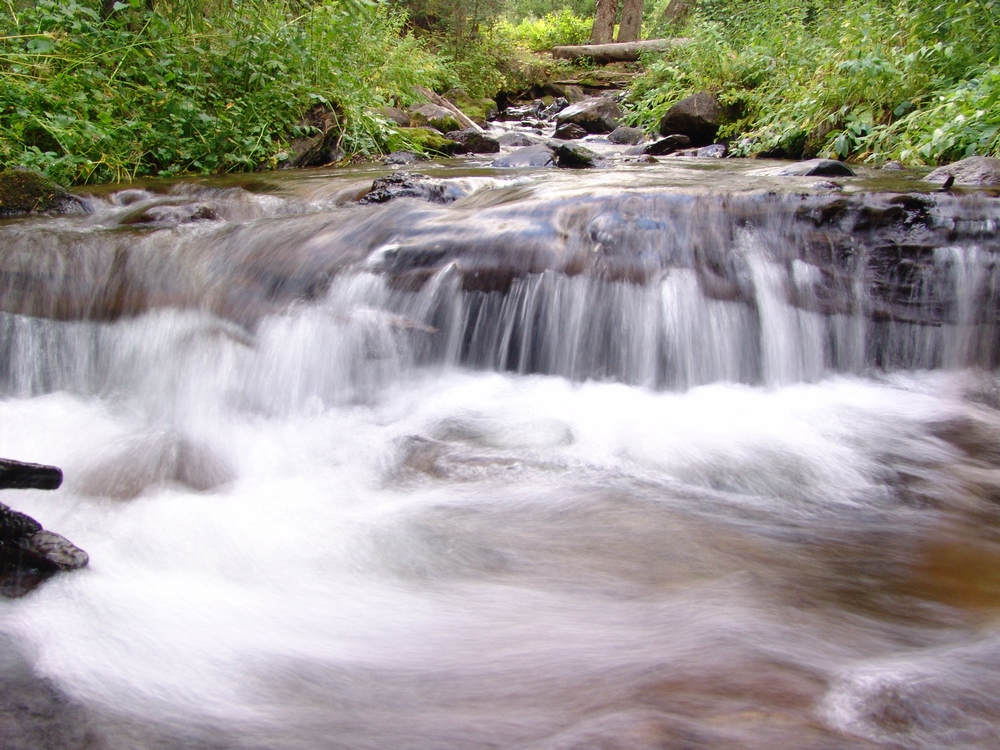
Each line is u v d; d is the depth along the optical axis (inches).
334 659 75.7
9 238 177.6
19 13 301.7
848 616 84.4
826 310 173.2
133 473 124.1
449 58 720.3
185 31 345.1
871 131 338.6
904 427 148.9
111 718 64.6
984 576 96.5
